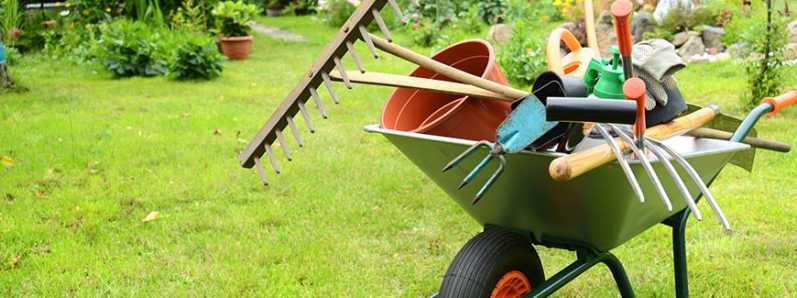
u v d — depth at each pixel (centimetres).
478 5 1473
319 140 669
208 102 849
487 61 314
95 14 1280
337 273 405
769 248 425
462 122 285
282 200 518
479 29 1386
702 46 1048
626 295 305
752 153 313
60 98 870
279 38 1470
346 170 581
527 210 272
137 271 405
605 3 1145
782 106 296
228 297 378
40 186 545
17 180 555
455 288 266
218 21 1204
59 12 1395
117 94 900
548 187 253
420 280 397
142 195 527
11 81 921
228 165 598
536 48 928
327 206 505
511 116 233
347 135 689
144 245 443
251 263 416
